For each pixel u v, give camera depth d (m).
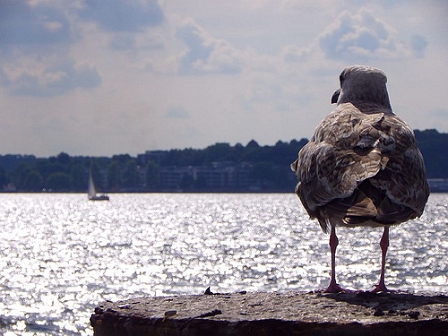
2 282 43.28
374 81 8.58
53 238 80.06
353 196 6.91
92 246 69.25
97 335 7.23
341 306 6.99
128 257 58.31
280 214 134.50
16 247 69.06
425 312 6.67
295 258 54.75
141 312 6.93
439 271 44.81
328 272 45.41
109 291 39.34
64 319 31.31
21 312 32.78
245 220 114.19
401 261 51.22
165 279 44.06
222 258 55.94
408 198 6.84
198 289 39.62
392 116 7.72
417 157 7.23
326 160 7.33
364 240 70.88
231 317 6.54
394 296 7.45
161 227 97.62
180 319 6.55
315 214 7.85
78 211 151.75
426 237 75.38
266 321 6.35
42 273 47.84
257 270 47.53
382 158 7.02
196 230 90.69
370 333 6.25
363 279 41.84
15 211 153.00
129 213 140.88
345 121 7.62
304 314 6.64
